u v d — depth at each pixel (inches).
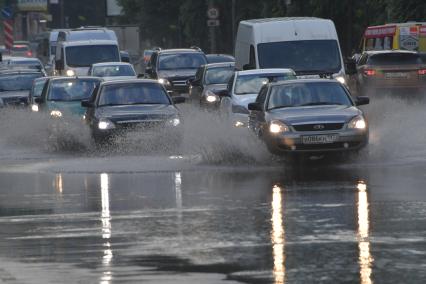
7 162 1894.7
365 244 951.0
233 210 1182.9
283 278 818.2
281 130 1636.3
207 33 6520.7
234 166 1667.1
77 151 2092.8
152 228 1071.6
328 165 1642.5
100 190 1408.7
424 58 3380.9
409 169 1555.1
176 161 1760.6
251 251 930.7
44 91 2410.2
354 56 3924.7
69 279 832.3
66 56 3964.1
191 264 879.7
